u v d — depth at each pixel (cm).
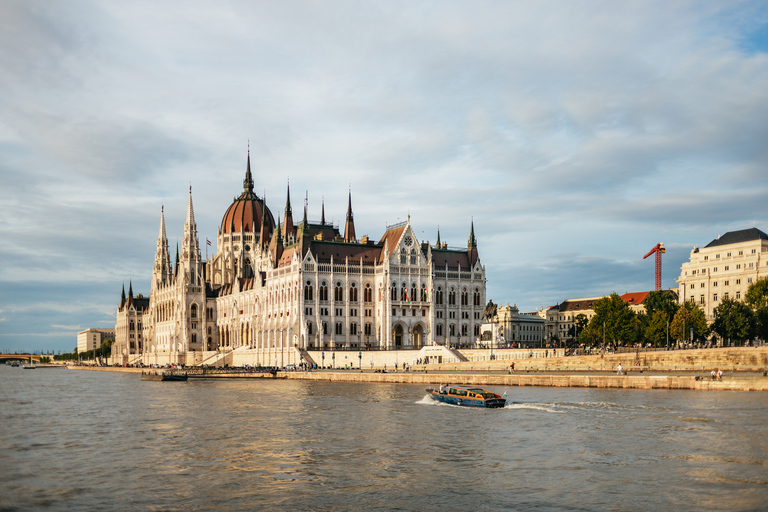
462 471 6719
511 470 6725
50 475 6800
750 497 5791
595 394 12200
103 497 6050
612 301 19312
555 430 8669
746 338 17888
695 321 18712
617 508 5575
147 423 10106
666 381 12650
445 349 18938
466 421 9556
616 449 7506
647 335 19275
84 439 8775
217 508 5716
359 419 9962
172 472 6856
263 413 10838
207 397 13962
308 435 8719
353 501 5844
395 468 6881
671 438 7981
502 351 18262
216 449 7925
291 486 6291
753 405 10188
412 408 11131
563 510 5550
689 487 6075
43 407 12706
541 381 14125
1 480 6625
